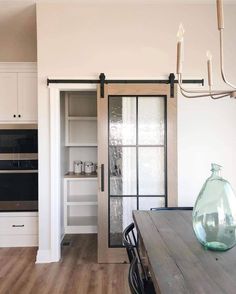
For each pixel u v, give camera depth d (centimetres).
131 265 138
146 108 316
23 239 356
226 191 149
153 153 317
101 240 307
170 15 314
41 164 313
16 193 357
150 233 173
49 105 311
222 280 111
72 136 448
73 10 312
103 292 245
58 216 316
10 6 315
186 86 314
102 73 308
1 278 271
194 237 165
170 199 307
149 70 313
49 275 278
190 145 316
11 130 360
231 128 317
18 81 367
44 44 311
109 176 310
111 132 314
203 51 315
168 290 103
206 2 311
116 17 313
